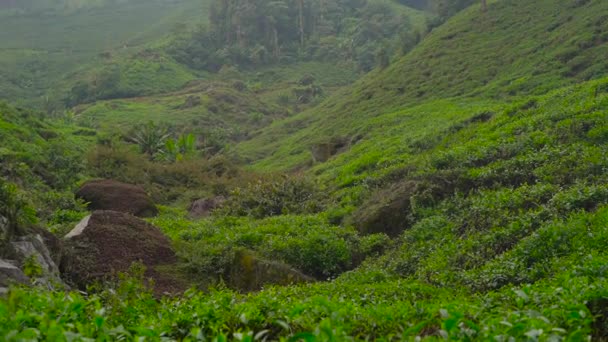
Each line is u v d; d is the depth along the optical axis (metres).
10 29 198.62
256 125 83.69
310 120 65.75
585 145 16.58
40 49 172.00
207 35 131.12
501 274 10.44
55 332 4.41
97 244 13.88
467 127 24.45
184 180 32.88
